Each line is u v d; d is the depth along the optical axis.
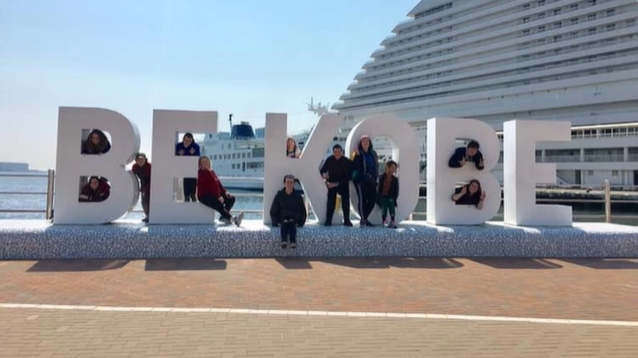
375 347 3.94
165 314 4.79
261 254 8.28
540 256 8.74
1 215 19.84
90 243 7.90
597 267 7.82
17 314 4.73
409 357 3.73
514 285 6.42
